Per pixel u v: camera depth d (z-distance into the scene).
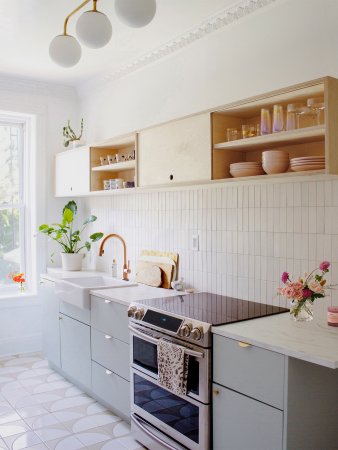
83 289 3.29
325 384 1.99
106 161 3.96
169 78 3.50
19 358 4.39
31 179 4.71
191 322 2.28
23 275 4.73
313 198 2.46
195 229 3.26
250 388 1.99
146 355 2.64
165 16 2.96
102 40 2.06
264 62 2.71
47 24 3.13
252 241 2.82
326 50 2.37
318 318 2.38
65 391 3.55
